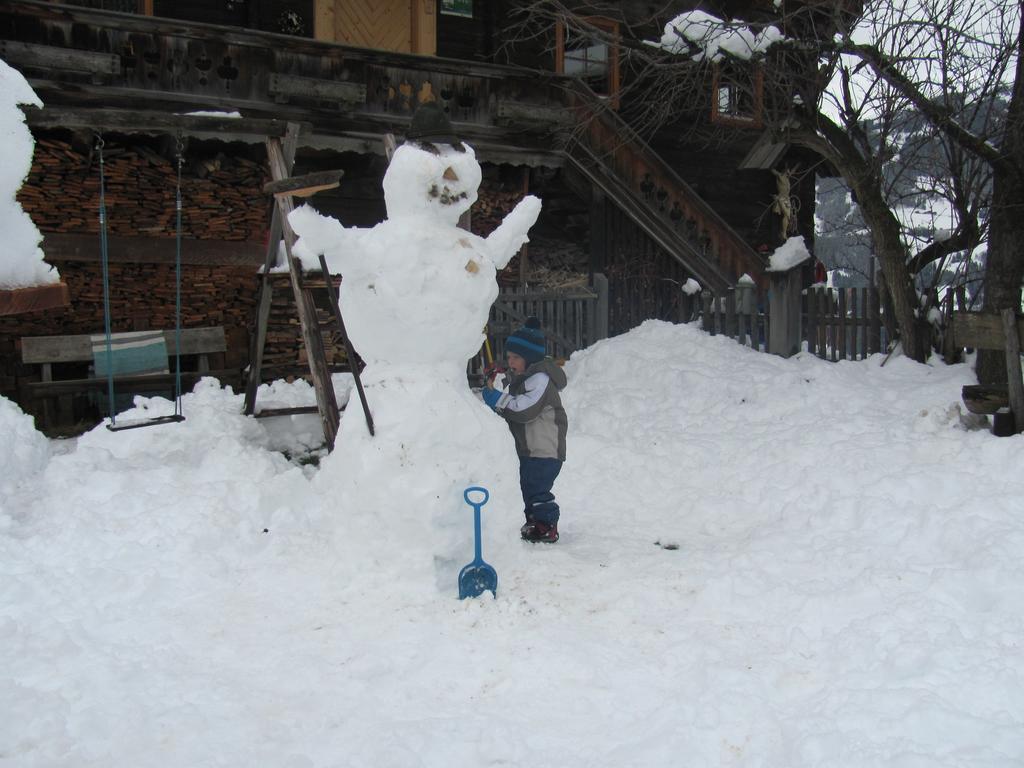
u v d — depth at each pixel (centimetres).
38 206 910
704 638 402
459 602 434
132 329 975
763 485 638
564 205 1320
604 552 522
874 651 375
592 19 1382
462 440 455
